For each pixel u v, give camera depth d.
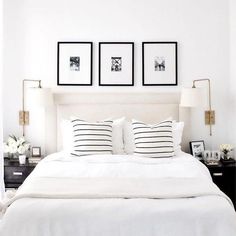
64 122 4.25
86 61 4.53
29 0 4.50
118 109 4.47
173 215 2.25
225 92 4.54
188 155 3.99
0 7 3.97
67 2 4.51
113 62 4.54
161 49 4.52
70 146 3.98
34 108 4.53
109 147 3.93
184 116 4.50
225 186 4.12
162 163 3.62
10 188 4.11
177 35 4.52
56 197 2.46
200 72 4.53
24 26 4.51
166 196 2.46
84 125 3.97
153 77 4.54
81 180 2.86
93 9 4.52
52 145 4.46
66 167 3.37
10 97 4.52
